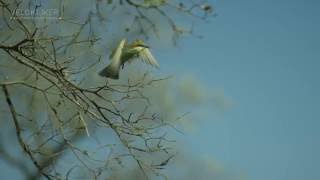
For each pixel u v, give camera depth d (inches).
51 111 477.1
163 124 444.8
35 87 451.8
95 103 437.1
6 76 494.9
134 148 438.6
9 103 462.6
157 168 439.8
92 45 444.5
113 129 436.8
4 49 441.7
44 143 449.1
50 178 441.7
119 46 354.0
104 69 347.9
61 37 439.2
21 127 467.8
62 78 440.5
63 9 451.2
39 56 454.0
